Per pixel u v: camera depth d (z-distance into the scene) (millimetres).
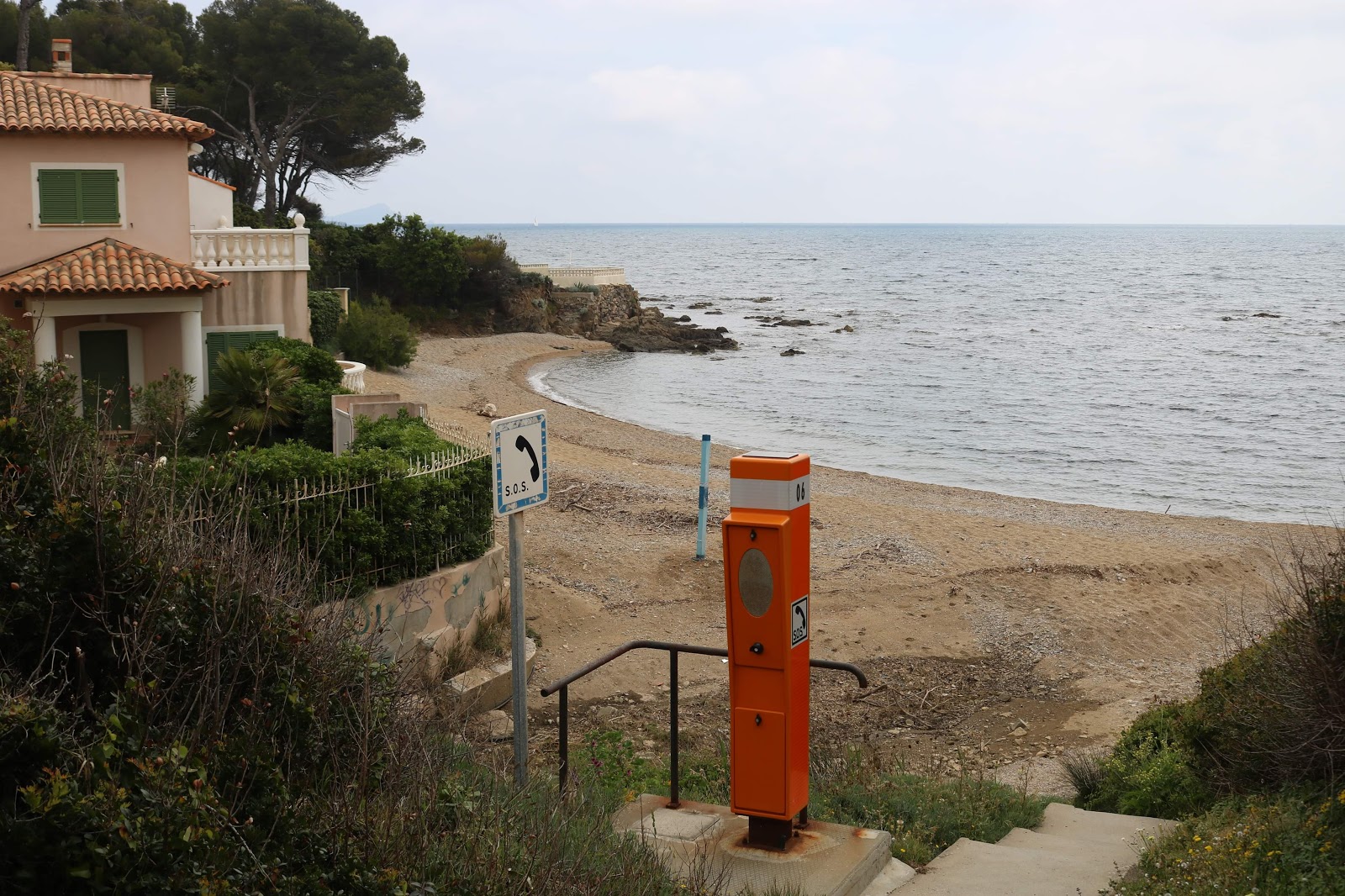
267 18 60781
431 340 58375
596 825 5559
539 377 51656
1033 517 25484
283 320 23719
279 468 10625
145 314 21297
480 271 64750
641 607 15859
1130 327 84750
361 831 4270
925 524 22109
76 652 4188
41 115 20531
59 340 20797
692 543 18672
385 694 5527
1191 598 17969
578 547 17891
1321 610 7000
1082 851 7000
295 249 23625
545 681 13242
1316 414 46594
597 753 9469
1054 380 56125
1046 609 16891
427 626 11773
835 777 8992
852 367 59969
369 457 11727
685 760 10102
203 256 22906
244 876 3520
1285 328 84562
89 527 4539
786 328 81750
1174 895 5406
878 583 17516
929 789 8586
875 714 13227
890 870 6105
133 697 4082
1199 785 8367
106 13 60250
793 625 5785
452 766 5879
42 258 20734
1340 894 5188
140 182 21328
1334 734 6836
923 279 145000
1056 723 13156
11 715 3492
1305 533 24188
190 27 69250
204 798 3529
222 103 61531
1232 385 54938
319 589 10234
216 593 4688
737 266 176250
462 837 4629
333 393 18547
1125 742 10250
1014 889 5836
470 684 11727
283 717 4645
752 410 45594
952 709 13469
